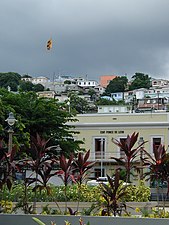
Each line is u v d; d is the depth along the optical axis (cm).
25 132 3170
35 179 1272
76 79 17700
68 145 3459
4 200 1353
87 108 9038
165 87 15025
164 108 7869
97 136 4681
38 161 1250
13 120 2078
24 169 1286
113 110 6400
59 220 1089
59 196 1652
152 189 2138
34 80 15975
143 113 4647
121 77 15612
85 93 14975
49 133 3441
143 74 15775
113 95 14712
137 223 1059
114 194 1205
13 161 1217
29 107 3431
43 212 1293
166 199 1906
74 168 1323
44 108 3431
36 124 3384
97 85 17825
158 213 1290
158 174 1258
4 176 1211
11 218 1106
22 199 1432
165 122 4559
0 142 1230
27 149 1413
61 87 15862
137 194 1656
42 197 1592
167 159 1235
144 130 4606
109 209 1201
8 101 3447
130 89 15350
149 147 4559
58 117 3494
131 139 1286
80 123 4712
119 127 4653
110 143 4647
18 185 1589
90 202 1588
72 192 1659
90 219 1077
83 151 3709
